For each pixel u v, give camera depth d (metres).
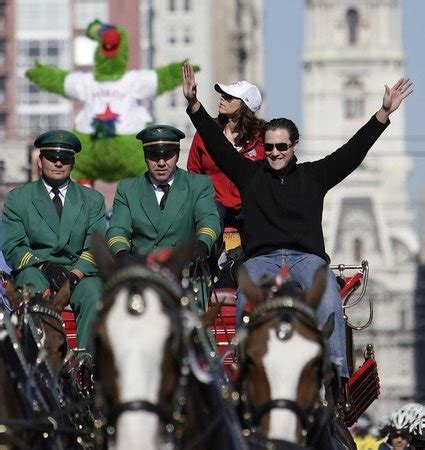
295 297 18.77
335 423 21.64
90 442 20.62
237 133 26.44
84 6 192.62
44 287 23.62
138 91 44.16
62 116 191.38
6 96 192.88
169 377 16.80
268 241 22.30
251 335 18.55
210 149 22.86
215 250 24.78
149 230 23.42
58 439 20.36
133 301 16.92
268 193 22.47
